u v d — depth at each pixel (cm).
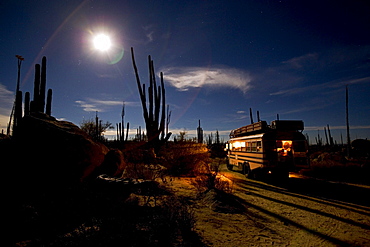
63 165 610
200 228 532
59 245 362
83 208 492
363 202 844
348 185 1203
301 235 534
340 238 519
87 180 655
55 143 621
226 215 656
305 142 1268
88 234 399
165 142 2028
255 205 783
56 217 450
